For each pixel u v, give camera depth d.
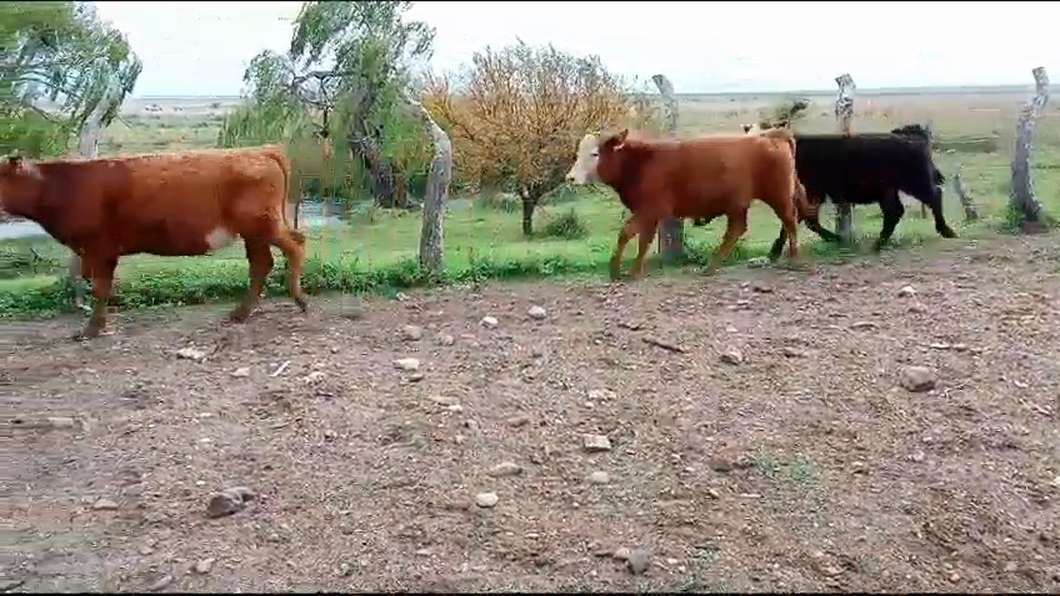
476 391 6.18
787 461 5.27
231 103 12.88
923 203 11.01
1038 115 10.52
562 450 5.40
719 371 6.48
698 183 8.77
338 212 11.84
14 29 9.05
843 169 9.73
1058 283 8.31
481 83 15.59
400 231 11.62
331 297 8.66
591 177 8.85
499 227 14.79
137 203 7.24
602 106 15.36
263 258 7.88
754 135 9.04
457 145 15.39
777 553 4.48
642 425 5.70
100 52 9.55
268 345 7.21
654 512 4.78
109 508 4.76
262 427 5.70
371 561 4.34
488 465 5.22
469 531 4.59
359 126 10.97
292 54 10.95
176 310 8.37
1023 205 10.65
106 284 7.51
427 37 11.80
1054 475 5.17
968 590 4.28
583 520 4.71
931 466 5.25
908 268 9.07
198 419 5.81
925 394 6.09
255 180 7.50
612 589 4.17
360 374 6.52
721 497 4.93
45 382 6.46
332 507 4.80
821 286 8.53
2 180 6.99
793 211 9.30
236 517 4.70
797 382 6.27
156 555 4.36
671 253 9.84
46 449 5.41
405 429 5.61
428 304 8.32
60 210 7.16
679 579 4.24
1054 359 6.56
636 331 7.32
